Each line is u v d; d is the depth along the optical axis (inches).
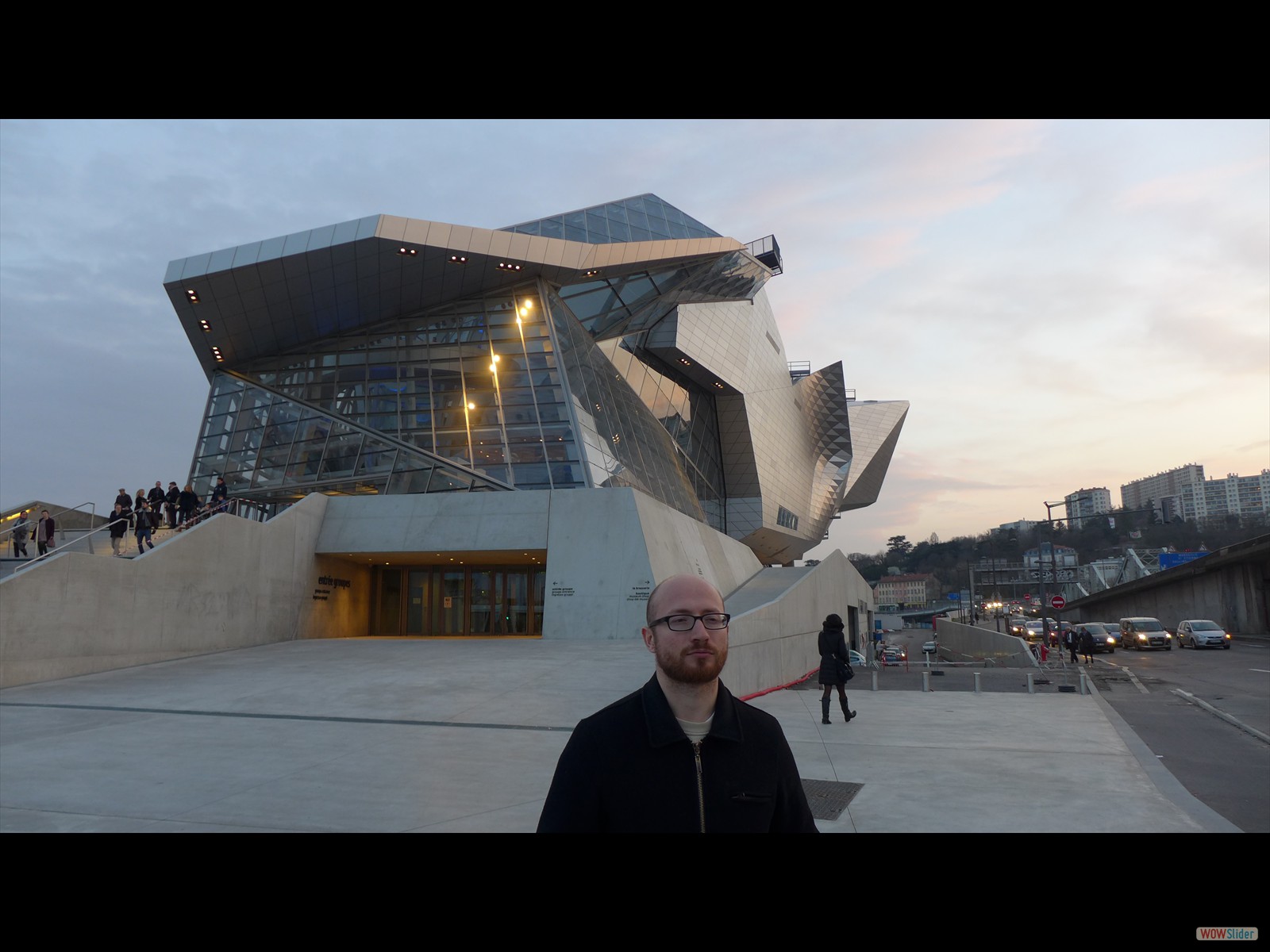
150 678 667.4
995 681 909.8
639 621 969.5
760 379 2447.1
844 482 2950.3
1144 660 1381.6
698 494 2124.8
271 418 1317.7
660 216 1672.0
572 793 104.3
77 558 690.2
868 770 398.9
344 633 1147.9
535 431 1210.6
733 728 105.6
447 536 1063.6
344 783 350.6
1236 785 380.2
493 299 1362.0
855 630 1797.5
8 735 451.8
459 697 584.7
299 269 1182.9
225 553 886.4
